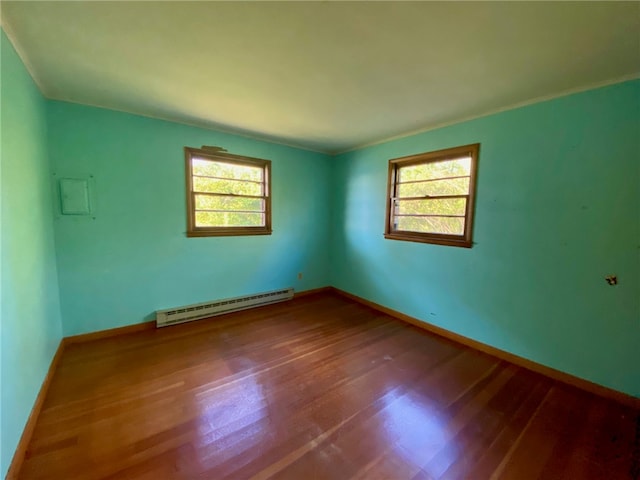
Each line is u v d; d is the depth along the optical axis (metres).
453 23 1.40
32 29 1.48
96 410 1.79
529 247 2.39
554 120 2.20
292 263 4.20
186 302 3.29
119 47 1.65
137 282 2.96
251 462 1.44
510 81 2.00
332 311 3.74
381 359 2.52
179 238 3.17
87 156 2.60
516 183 2.44
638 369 1.92
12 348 1.41
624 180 1.92
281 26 1.44
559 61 1.73
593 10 1.28
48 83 2.13
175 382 2.11
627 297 1.95
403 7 1.29
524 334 2.45
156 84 2.13
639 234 1.88
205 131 3.22
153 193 2.97
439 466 1.45
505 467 1.45
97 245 2.71
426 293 3.21
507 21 1.37
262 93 2.27
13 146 1.58
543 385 2.18
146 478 1.34
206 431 1.64
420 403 1.93
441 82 2.03
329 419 1.76
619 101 1.91
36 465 1.40
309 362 2.44
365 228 3.98
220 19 1.40
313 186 4.31
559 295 2.24
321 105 2.49
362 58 1.74
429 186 3.18
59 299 2.53
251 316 3.50
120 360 2.40
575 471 1.44
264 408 1.85
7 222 1.43
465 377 2.26
